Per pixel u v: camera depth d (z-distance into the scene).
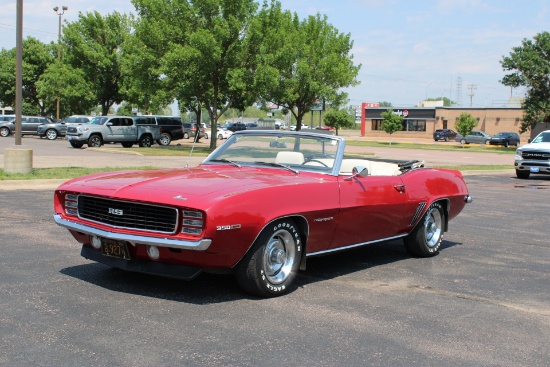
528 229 9.80
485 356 3.99
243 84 30.30
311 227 5.36
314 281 5.82
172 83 31.20
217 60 30.14
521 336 4.44
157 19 31.31
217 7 30.61
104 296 4.96
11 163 13.88
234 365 3.64
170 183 5.05
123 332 4.12
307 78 35.75
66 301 4.79
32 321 4.29
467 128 62.56
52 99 53.62
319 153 6.04
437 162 30.27
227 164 6.22
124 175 5.60
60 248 6.79
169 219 4.67
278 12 32.12
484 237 8.91
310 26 38.72
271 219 4.87
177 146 37.41
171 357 3.72
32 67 59.56
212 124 32.47
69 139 31.50
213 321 4.43
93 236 5.10
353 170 5.94
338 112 79.81
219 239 4.56
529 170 20.88
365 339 4.21
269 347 3.96
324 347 4.01
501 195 15.19
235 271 5.02
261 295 5.11
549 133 22.31
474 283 6.03
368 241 6.31
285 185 5.11
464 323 4.70
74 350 3.77
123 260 5.03
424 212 6.95
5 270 5.72
